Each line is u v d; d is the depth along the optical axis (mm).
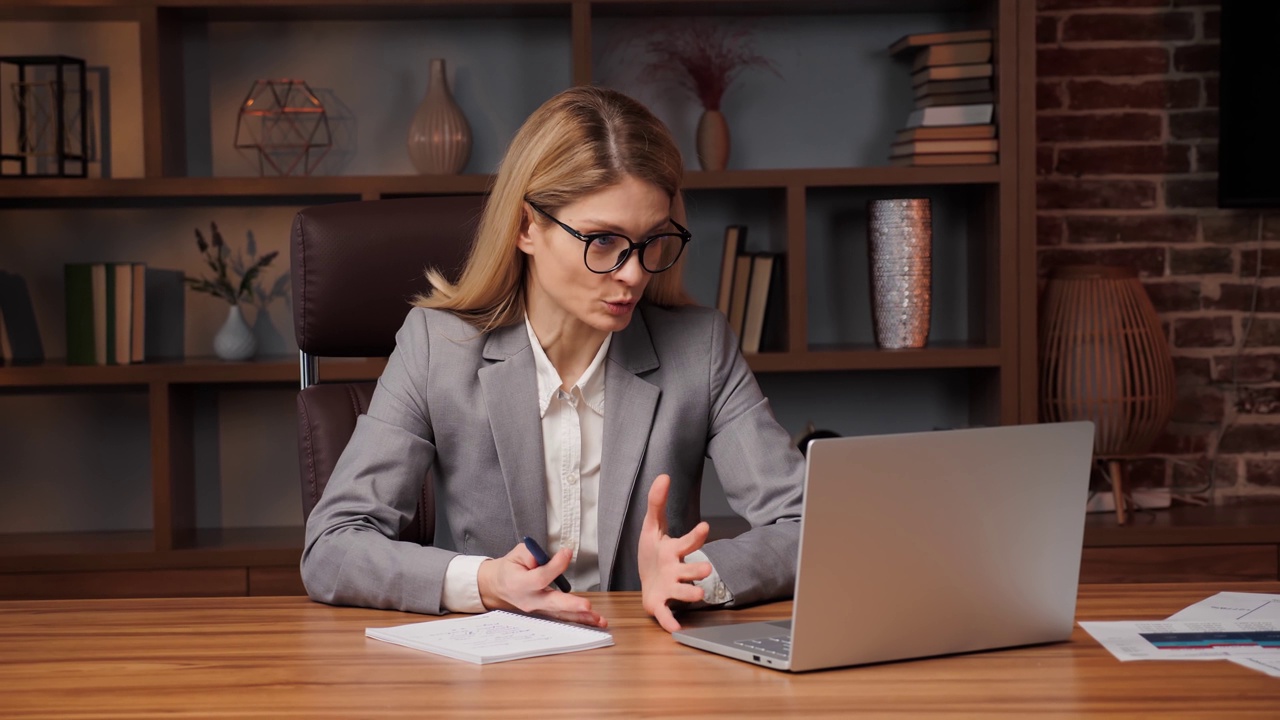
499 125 3143
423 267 1714
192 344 3139
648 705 905
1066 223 3176
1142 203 3172
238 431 3168
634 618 1206
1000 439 1034
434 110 2953
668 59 3143
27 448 3148
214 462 3162
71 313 2914
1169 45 3148
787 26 3158
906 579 1014
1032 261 2869
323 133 3123
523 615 1201
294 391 3180
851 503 980
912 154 2885
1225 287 3188
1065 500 1073
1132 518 2982
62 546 2893
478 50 3133
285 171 3111
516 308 1540
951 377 3232
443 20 3125
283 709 902
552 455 1536
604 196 1355
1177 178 3172
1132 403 2916
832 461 969
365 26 3123
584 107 1406
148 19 2832
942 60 2889
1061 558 1079
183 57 3082
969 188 3145
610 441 1507
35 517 3152
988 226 2973
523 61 3141
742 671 1004
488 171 3137
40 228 3104
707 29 3139
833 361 2873
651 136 1382
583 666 1022
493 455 1500
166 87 2926
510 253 1486
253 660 1047
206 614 1240
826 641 997
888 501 993
